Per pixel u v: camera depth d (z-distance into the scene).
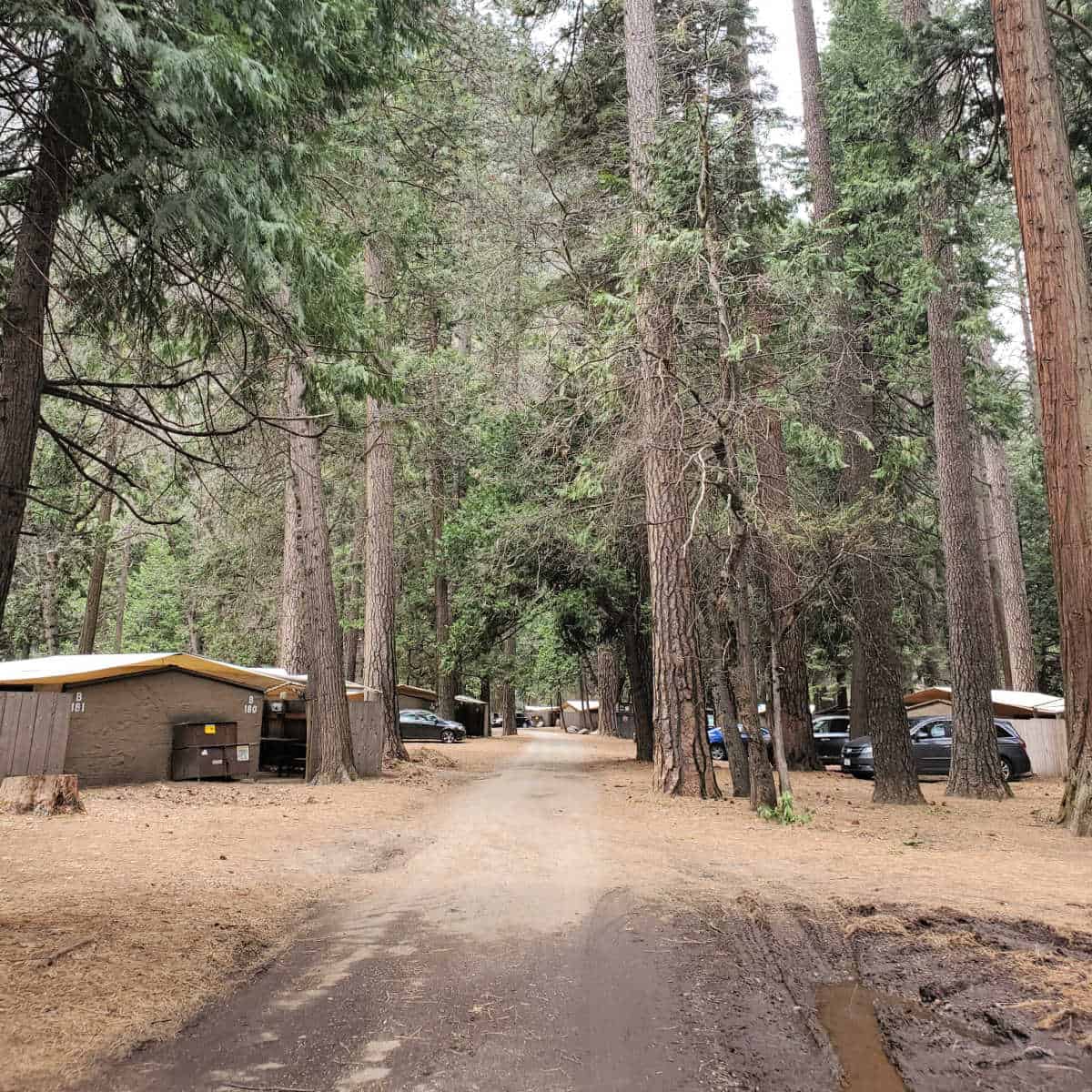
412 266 18.11
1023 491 37.59
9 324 5.24
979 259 17.86
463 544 25.39
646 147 12.54
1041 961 4.78
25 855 7.84
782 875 7.31
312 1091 3.13
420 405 19.89
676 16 15.73
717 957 4.90
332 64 6.19
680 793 13.62
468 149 15.88
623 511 15.64
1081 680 10.30
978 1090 3.18
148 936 5.17
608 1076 3.28
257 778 17.48
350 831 10.19
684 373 12.51
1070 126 13.60
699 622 16.19
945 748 21.47
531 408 18.14
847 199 16.48
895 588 19.67
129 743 15.87
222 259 5.91
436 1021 3.89
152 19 4.67
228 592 31.33
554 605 24.33
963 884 6.96
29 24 4.46
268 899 6.41
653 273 11.72
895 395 20.80
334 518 33.16
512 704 57.41
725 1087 3.18
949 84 14.65
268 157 5.54
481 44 15.16
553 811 12.24
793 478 15.76
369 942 5.29
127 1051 3.48
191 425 7.14
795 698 21.86
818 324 12.89
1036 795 16.16
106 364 6.96
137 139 5.14
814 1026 3.84
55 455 7.90
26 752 13.59
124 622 50.88
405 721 37.75
